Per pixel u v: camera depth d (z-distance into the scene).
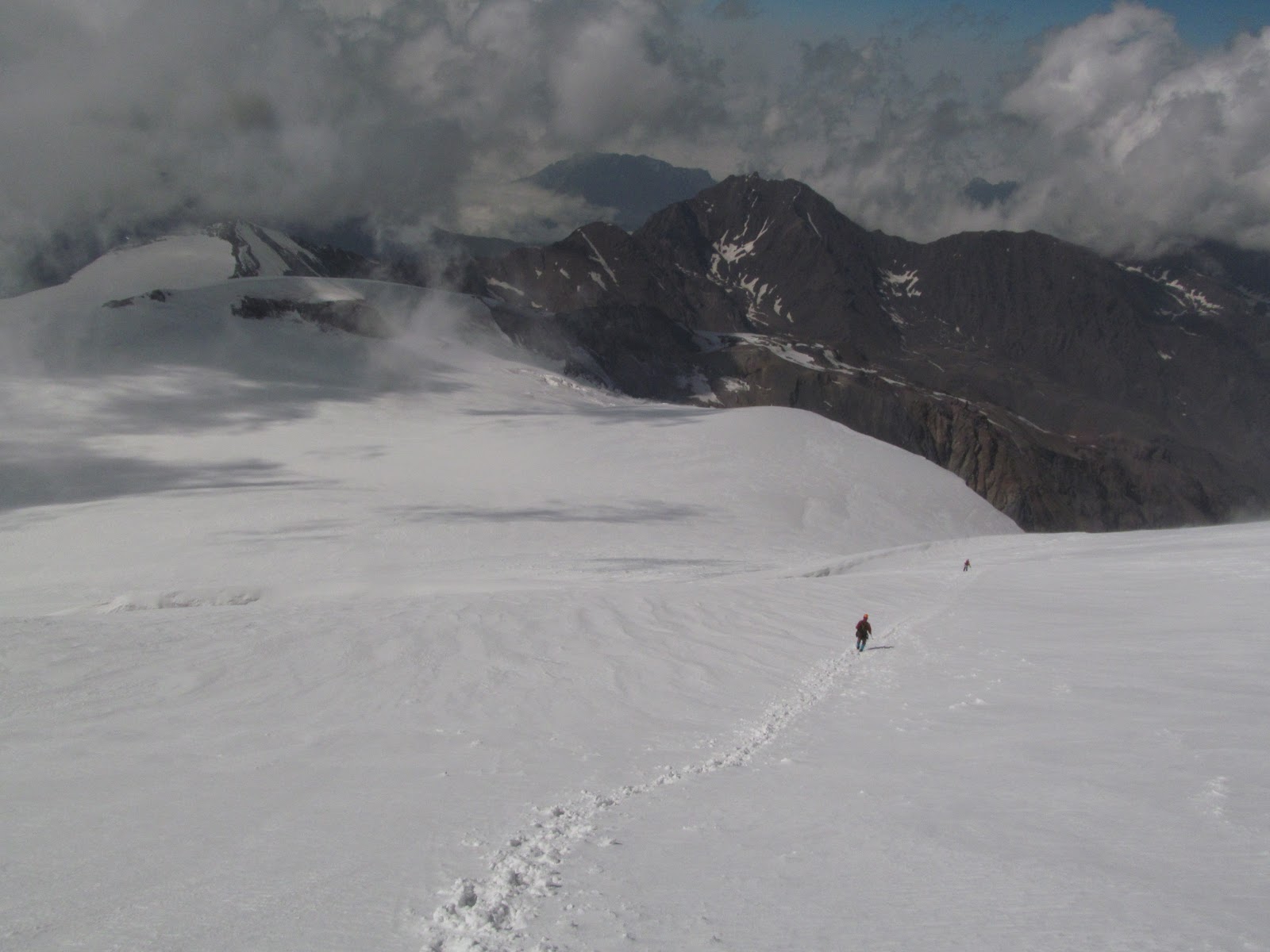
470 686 16.31
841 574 37.41
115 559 40.78
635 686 16.58
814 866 6.90
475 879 6.80
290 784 10.26
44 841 8.12
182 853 7.71
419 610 23.81
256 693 15.66
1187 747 9.97
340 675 17.03
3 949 5.70
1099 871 6.36
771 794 9.38
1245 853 6.55
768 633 22.11
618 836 7.92
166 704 14.90
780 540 53.31
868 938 5.33
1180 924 5.28
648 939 5.47
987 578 33.31
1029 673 15.75
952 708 13.48
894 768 10.23
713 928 5.61
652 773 10.71
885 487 71.38
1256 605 21.36
